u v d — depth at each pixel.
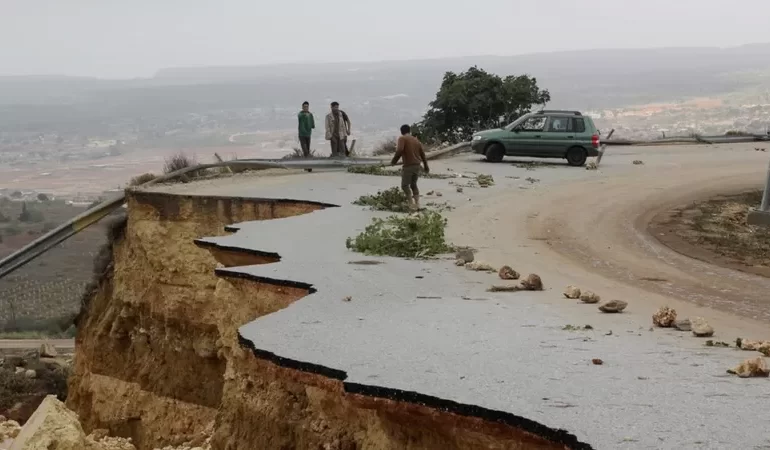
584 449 7.65
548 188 27.14
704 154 37.34
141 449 21.89
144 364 22.33
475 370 9.78
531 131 33.31
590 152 32.84
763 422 8.20
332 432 11.09
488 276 15.27
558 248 18.58
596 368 9.93
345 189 25.14
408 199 21.88
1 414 34.19
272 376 11.63
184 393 21.53
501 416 8.38
